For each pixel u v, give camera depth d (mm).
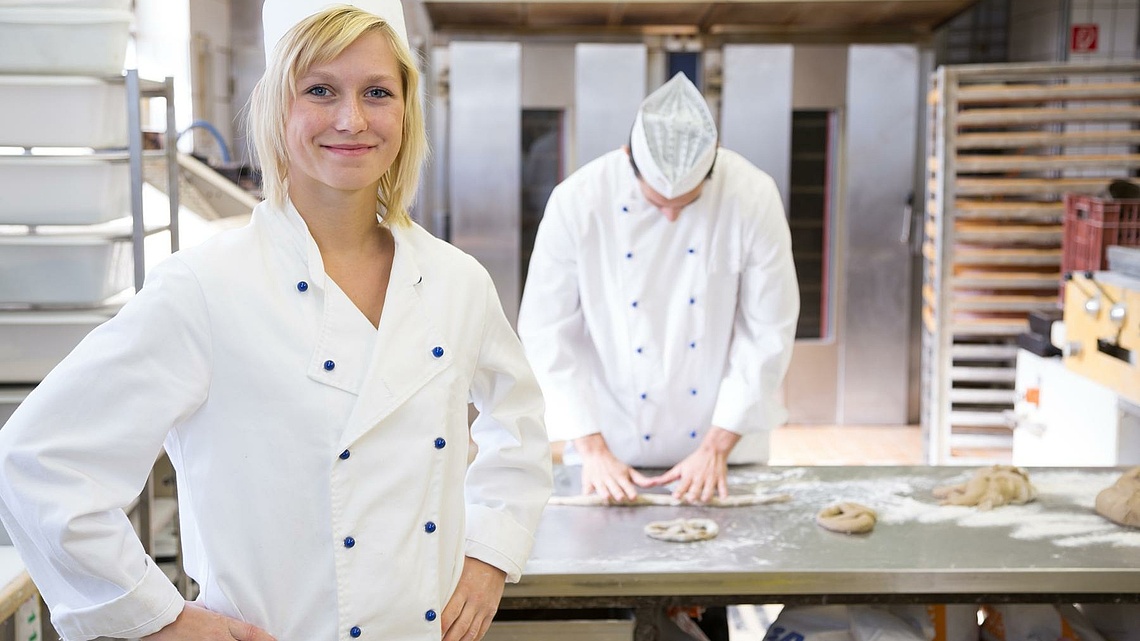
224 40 4723
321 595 1289
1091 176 4637
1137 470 2125
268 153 1301
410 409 1316
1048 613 2078
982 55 5285
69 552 1194
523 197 5031
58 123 2203
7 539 1994
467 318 1409
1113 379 2762
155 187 2662
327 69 1252
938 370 3889
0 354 2238
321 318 1291
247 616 1297
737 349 2451
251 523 1278
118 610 1235
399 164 1375
